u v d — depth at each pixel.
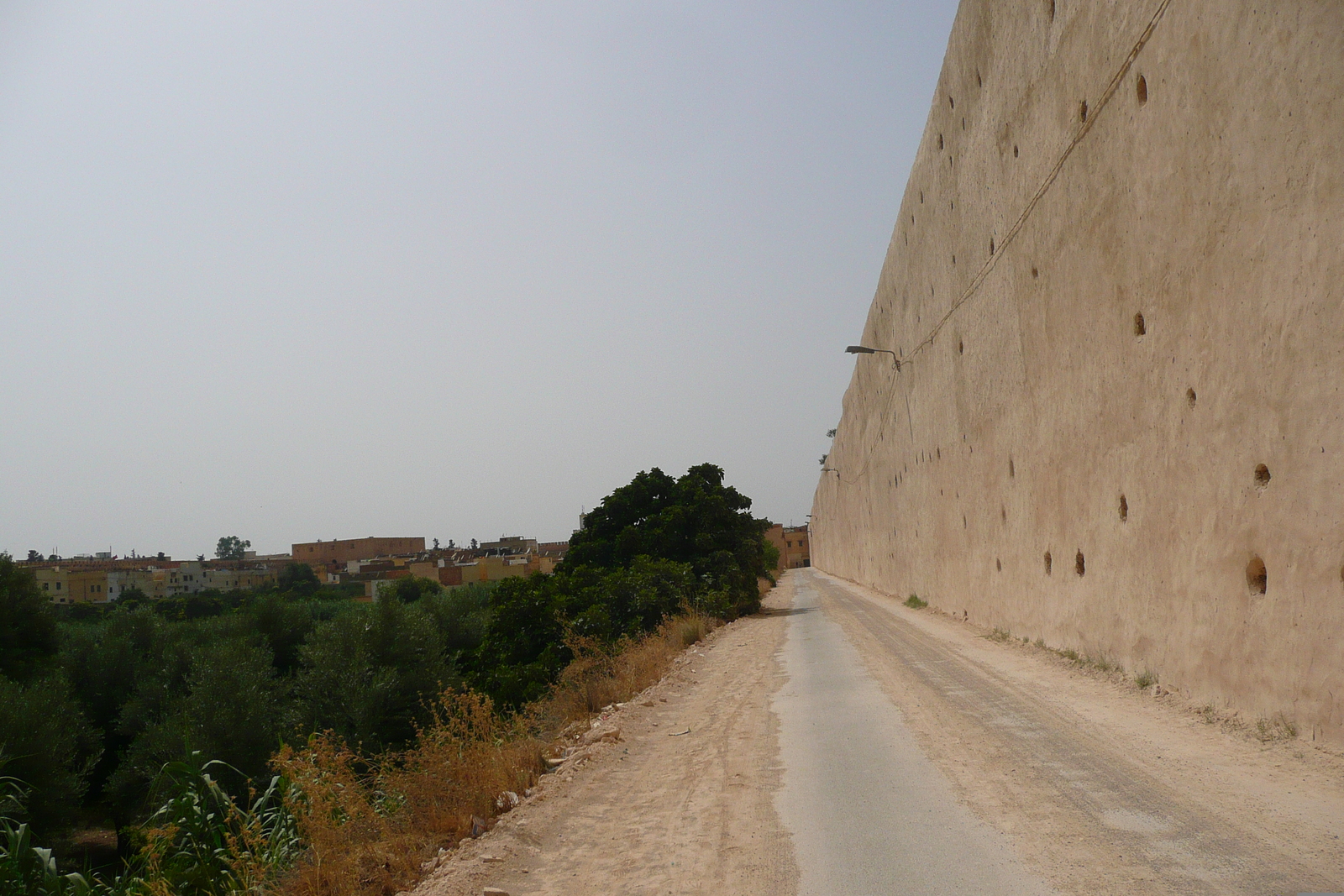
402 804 7.22
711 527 33.16
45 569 81.56
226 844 6.59
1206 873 4.11
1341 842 4.36
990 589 17.59
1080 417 11.62
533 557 98.38
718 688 13.56
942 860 4.80
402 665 29.66
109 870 19.88
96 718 31.69
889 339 31.78
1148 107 8.96
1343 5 5.78
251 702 27.20
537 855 5.93
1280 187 6.62
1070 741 7.32
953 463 21.16
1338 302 5.98
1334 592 6.11
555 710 13.51
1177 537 8.68
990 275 16.45
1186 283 8.29
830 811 6.08
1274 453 6.84
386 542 152.75
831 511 76.31
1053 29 12.01
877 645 17.08
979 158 16.86
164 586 95.00
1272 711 6.94
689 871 5.19
